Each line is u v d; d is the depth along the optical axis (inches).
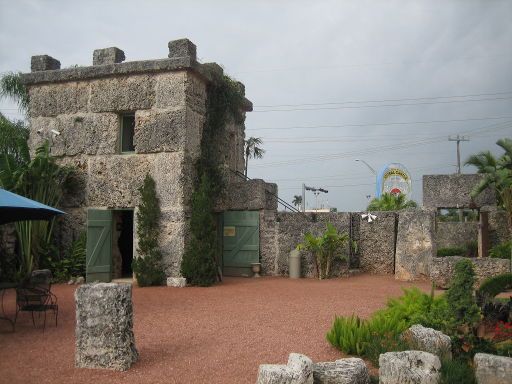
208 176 593.3
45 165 562.9
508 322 301.1
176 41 568.4
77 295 245.8
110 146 585.6
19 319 357.7
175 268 549.6
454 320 268.1
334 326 279.3
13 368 239.9
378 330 274.5
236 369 241.0
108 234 575.8
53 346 280.4
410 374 213.2
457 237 786.2
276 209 684.1
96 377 228.2
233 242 652.7
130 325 248.1
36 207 331.6
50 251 575.5
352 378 212.8
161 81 567.2
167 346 280.7
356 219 676.1
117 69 574.9
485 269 531.5
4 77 802.2
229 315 369.4
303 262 632.4
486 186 703.7
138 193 569.6
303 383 205.0
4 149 759.1
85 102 597.6
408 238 594.6
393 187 980.6
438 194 774.5
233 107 653.3
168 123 561.6
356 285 544.4
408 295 333.4
